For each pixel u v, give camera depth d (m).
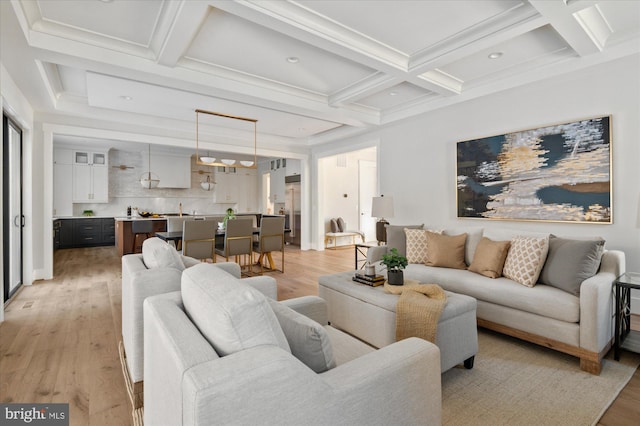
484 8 2.57
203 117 5.41
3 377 2.07
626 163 3.10
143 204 9.08
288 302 1.98
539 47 3.20
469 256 3.37
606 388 1.95
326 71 3.75
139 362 1.78
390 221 5.51
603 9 2.60
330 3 2.50
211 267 1.32
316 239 7.69
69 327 2.90
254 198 10.90
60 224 7.76
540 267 2.62
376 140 5.84
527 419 1.67
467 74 3.84
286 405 0.83
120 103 4.64
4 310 3.36
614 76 3.17
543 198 3.62
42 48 2.77
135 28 2.85
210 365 0.81
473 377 2.08
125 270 2.20
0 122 3.03
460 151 4.45
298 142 7.32
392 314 2.21
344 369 1.04
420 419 1.16
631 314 3.09
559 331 2.26
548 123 3.61
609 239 3.20
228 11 2.42
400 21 2.74
